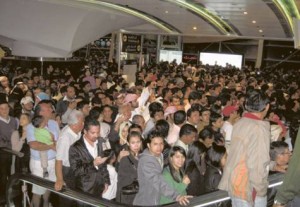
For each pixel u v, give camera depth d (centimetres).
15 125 659
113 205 376
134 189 464
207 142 560
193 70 2219
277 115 893
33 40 1630
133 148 468
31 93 862
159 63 2711
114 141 643
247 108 344
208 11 1588
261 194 332
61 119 793
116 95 989
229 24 1950
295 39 1183
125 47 2259
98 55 3200
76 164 474
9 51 2114
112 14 1634
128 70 2112
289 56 3108
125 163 472
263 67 3184
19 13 1555
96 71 1959
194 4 1416
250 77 1862
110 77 1450
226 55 2955
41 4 1523
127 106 690
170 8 1505
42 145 548
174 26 2122
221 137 537
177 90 1045
